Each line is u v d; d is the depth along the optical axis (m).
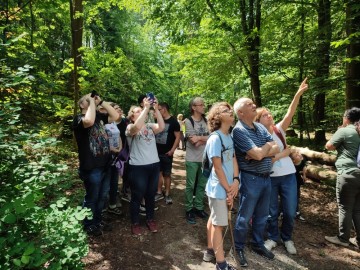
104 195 3.54
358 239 3.53
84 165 3.17
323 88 6.41
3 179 2.18
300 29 8.22
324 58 6.75
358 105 5.77
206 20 8.93
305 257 3.31
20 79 2.52
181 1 9.25
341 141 3.54
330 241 3.64
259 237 3.29
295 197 3.41
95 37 15.71
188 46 8.21
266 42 8.03
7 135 2.18
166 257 3.16
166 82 20.30
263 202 3.15
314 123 9.38
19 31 6.12
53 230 2.02
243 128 3.01
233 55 7.62
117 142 3.92
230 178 2.86
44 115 6.06
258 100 8.46
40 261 1.60
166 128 4.60
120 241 3.40
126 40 17.03
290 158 3.56
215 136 2.84
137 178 3.49
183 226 3.90
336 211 4.56
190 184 4.06
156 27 10.59
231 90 11.58
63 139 7.27
